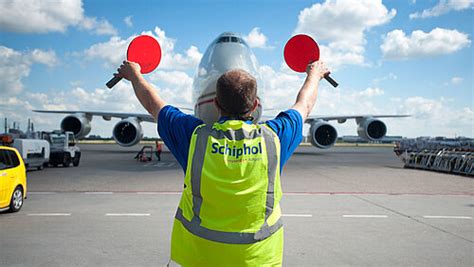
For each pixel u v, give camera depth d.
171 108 2.15
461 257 5.64
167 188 12.85
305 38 2.52
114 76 2.41
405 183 15.00
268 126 1.97
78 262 5.29
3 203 8.23
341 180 15.61
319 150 55.00
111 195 11.37
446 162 19.89
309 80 2.37
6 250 5.81
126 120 24.38
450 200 11.01
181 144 1.99
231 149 1.83
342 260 5.47
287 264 5.28
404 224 7.80
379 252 5.86
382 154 41.38
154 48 2.45
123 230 7.10
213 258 1.81
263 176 1.83
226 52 9.25
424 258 5.59
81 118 25.72
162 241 6.36
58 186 13.27
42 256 5.53
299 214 8.74
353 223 7.86
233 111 1.97
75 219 8.03
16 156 9.03
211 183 1.78
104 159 26.97
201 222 1.83
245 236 1.80
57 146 20.44
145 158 24.88
